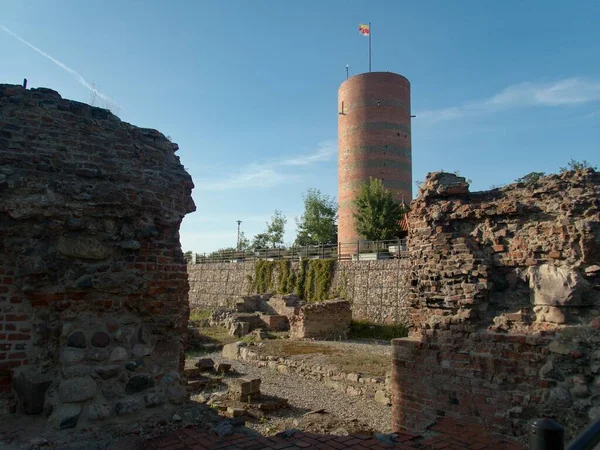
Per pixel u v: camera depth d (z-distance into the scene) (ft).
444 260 23.09
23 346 15.81
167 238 19.19
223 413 31.09
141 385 17.28
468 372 20.90
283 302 89.51
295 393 40.09
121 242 17.46
